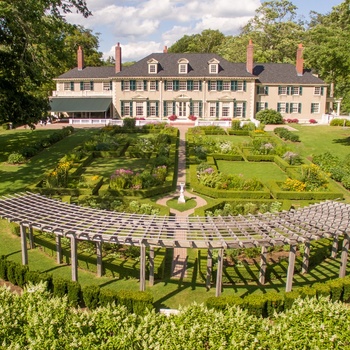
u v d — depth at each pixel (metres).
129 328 12.12
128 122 56.47
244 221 18.83
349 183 32.03
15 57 36.25
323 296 14.99
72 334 12.09
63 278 16.98
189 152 40.53
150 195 29.03
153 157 39.41
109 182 30.89
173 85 65.69
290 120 66.12
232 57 84.00
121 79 65.69
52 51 35.28
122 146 43.75
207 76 64.94
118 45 66.81
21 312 13.05
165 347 11.57
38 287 14.10
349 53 42.16
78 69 71.00
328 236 17.14
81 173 34.84
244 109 66.44
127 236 16.38
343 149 45.28
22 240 18.53
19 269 16.88
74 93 69.38
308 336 12.02
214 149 42.44
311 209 20.97
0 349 11.69
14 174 34.00
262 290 17.38
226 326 12.22
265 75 68.06
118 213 19.69
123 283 17.86
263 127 54.69
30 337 12.07
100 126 60.91
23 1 31.16
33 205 20.72
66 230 16.98
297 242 16.12
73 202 26.45
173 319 12.72
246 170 37.25
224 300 14.59
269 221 18.73
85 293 15.23
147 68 66.31
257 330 12.28
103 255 19.73
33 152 40.28
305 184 30.08
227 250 19.50
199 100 66.00
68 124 63.00
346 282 16.16
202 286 17.64
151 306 14.62
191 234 16.92
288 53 84.94
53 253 20.25
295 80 67.44
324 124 63.41
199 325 12.20
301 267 19.14
